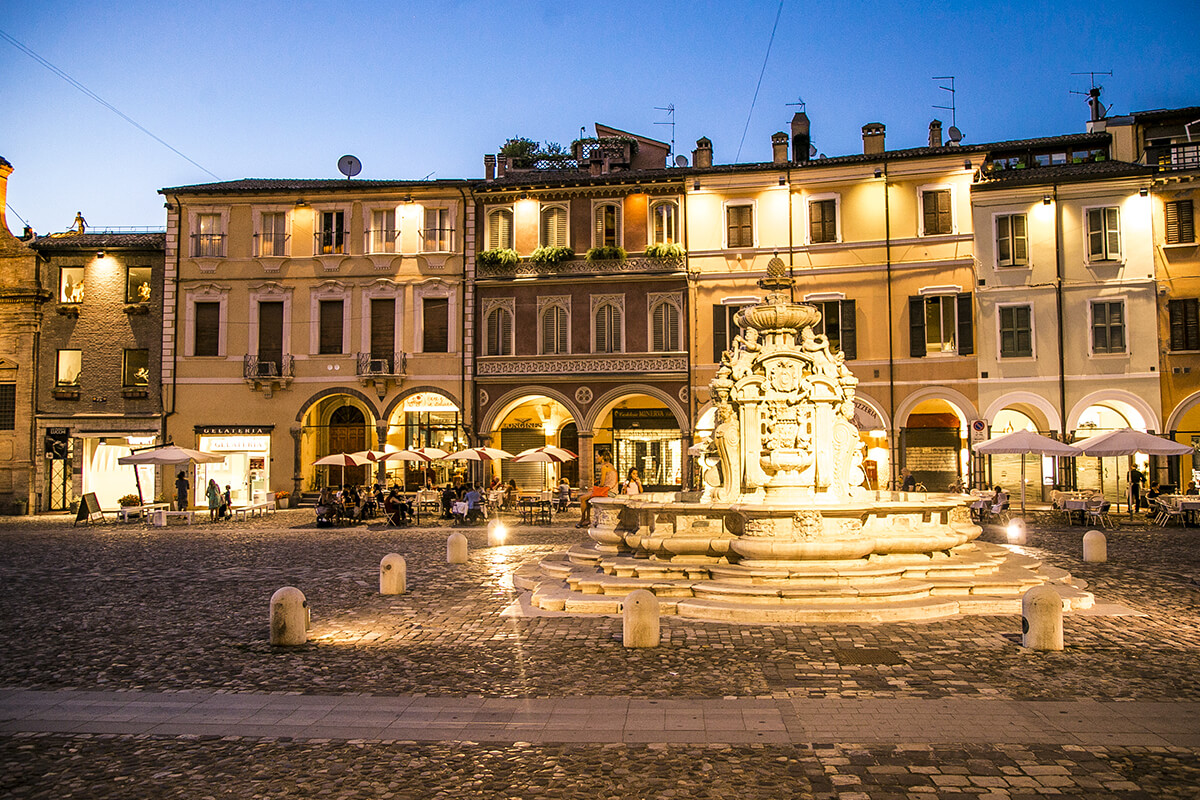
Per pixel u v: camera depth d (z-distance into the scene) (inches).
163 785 252.1
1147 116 1528.1
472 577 687.7
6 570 746.2
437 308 1589.6
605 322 1550.2
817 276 1486.2
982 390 1422.2
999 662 388.8
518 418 1649.9
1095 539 745.0
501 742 287.9
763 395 628.4
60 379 1600.6
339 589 627.8
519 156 2126.0
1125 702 325.1
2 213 1619.1
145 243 1610.5
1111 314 1387.8
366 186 1588.3
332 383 1585.9
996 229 1433.3
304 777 257.8
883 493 734.5
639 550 601.3
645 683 359.9
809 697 336.2
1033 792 241.3
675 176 1529.3
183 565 775.1
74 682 370.3
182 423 1588.3
